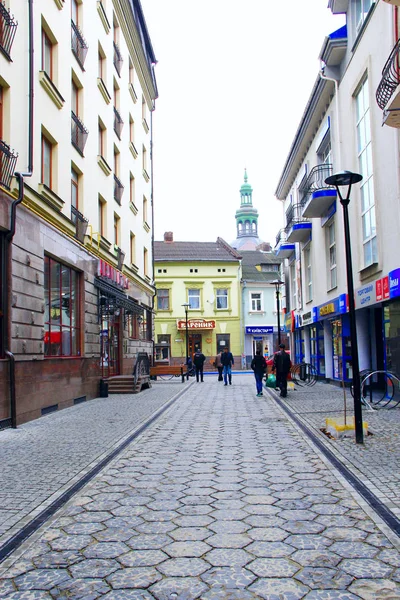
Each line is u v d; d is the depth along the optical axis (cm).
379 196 1338
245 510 522
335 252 1864
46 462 750
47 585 368
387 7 1231
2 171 1074
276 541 440
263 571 384
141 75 2828
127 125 2461
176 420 1186
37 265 1225
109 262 2048
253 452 803
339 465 694
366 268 1453
